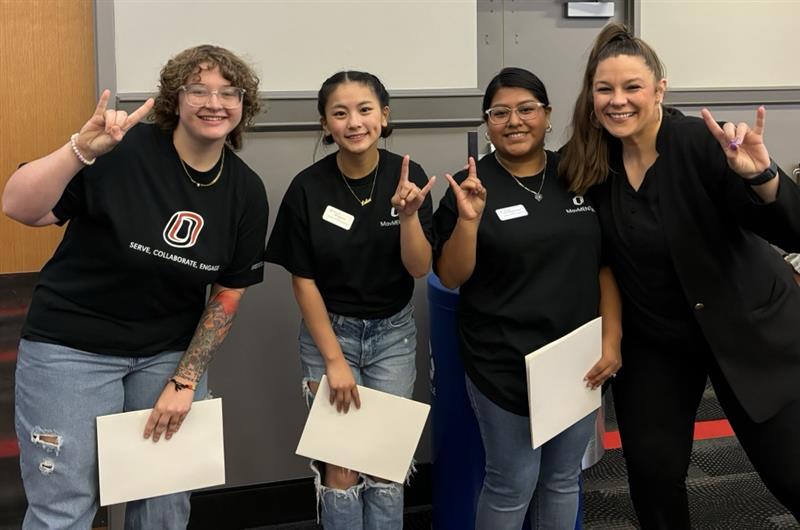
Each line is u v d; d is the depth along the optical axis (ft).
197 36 5.61
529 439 4.19
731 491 6.47
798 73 8.60
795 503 3.93
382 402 4.26
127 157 3.62
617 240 4.17
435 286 5.17
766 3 8.34
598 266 4.31
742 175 3.47
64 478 3.64
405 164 3.85
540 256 4.05
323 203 4.27
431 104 6.16
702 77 8.31
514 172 4.38
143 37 5.49
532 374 3.88
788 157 8.82
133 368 3.89
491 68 7.93
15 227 5.73
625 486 6.70
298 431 6.20
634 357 4.38
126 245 3.55
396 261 4.36
